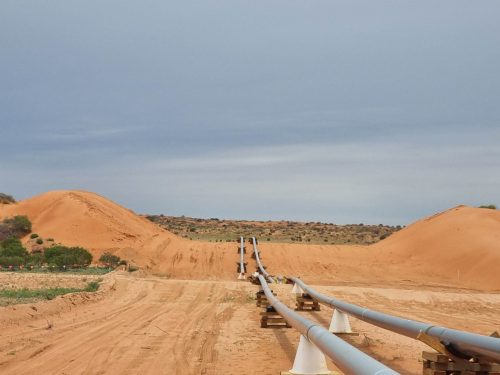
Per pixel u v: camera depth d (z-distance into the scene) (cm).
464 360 1202
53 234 7988
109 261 6625
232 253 7600
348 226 16450
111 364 1442
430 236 7756
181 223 15812
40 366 1404
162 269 6769
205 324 2258
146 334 1955
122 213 9125
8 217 8688
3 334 1870
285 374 1295
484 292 5444
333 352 969
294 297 3494
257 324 2275
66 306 2698
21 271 5338
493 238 7212
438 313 3203
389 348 1800
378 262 7319
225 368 1423
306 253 7638
